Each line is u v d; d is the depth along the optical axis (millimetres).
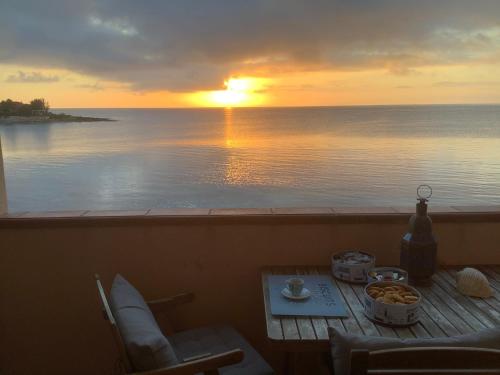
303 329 1380
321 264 2051
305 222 2010
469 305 1550
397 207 2148
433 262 1715
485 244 2055
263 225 2020
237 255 2043
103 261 2029
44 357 2100
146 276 2047
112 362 2105
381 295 1479
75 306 2059
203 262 2045
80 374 2115
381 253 2045
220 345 1773
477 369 1031
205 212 2068
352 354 1005
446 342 1099
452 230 2049
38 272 2031
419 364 1027
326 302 1579
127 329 1280
